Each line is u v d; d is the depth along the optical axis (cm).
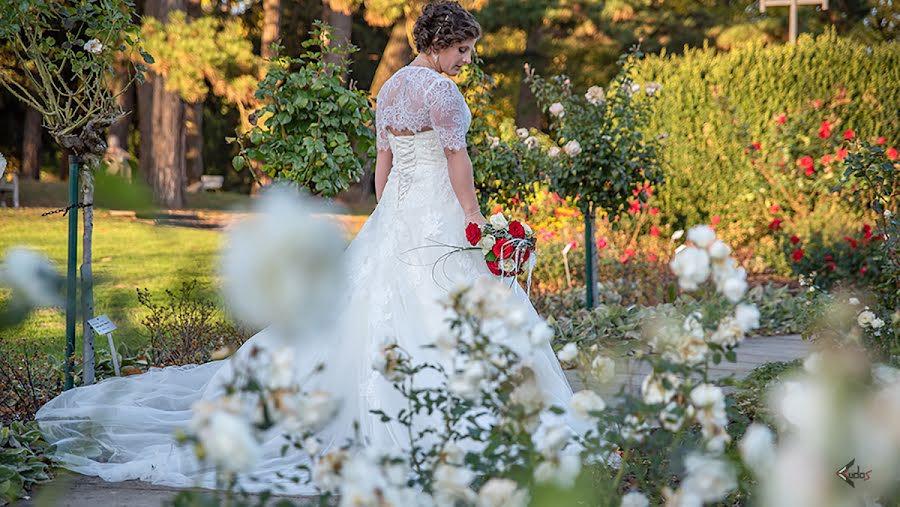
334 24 1741
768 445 139
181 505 158
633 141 665
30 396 412
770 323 653
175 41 1402
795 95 936
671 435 184
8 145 2598
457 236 322
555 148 661
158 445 339
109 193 126
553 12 1975
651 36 2069
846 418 100
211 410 141
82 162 396
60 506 278
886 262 518
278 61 515
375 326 314
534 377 182
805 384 111
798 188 916
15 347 514
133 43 420
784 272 895
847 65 927
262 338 321
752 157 950
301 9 2442
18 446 326
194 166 2266
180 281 548
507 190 631
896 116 920
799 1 1094
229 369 363
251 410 155
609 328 615
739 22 2072
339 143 504
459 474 157
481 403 180
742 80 966
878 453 101
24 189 1800
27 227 1234
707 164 984
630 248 827
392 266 322
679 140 1005
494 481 155
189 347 498
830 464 98
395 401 303
